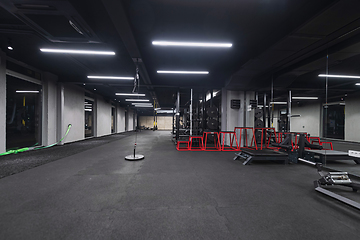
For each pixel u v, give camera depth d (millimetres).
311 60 4273
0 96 4383
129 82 7008
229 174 3154
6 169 3332
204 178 2902
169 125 22719
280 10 2744
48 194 2176
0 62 4297
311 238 1375
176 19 2986
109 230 1440
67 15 2414
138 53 4062
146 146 6922
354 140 7250
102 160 4223
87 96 9523
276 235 1405
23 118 5516
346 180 2408
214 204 1947
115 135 12508
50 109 6270
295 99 7320
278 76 5633
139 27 3225
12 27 3186
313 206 1933
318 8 2432
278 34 3270
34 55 4570
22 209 1787
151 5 2607
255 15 2891
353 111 7281
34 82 5652
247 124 7082
